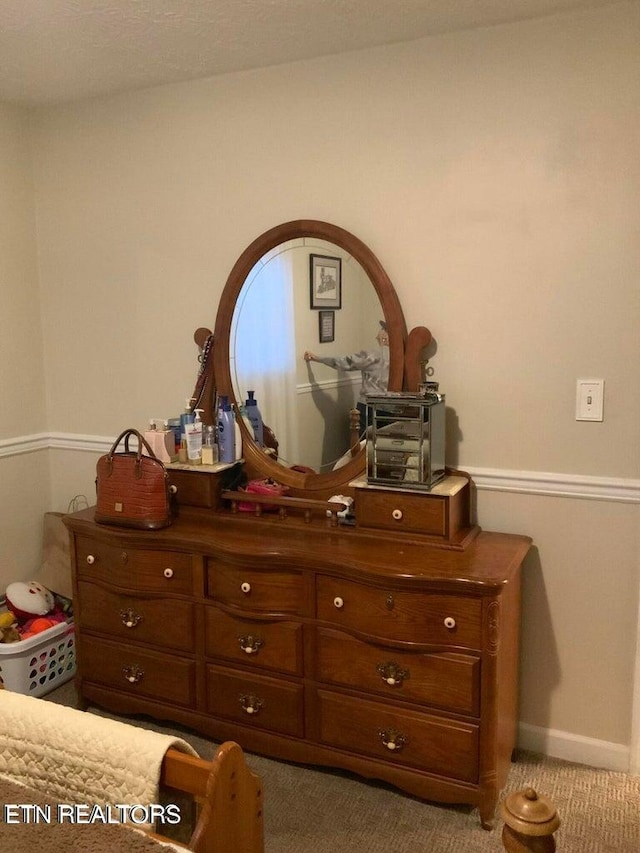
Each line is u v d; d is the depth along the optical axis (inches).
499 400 88.0
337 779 85.4
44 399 119.9
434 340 90.4
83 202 111.2
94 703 100.3
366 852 74.0
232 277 98.7
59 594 114.6
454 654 76.0
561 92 80.7
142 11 77.4
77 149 110.3
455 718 76.9
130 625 93.1
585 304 82.7
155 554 90.4
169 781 47.5
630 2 76.8
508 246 85.3
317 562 80.2
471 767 76.7
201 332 102.5
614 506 84.0
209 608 88.2
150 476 90.4
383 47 88.2
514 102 82.9
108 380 114.0
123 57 90.9
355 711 81.5
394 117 88.8
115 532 91.0
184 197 103.3
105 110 106.9
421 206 88.9
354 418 93.5
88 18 79.0
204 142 100.6
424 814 79.5
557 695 89.4
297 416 97.2
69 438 118.6
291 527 89.2
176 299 106.1
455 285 88.4
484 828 76.9
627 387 82.0
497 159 84.6
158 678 93.0
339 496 93.4
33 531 119.3
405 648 77.7
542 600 88.7
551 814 37.9
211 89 98.9
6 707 52.3
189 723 91.9
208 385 102.2
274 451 98.9
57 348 117.6
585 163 80.7
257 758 89.6
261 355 98.8
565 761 89.1
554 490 86.1
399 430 83.6
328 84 91.8
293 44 87.4
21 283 114.3
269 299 97.6
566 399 84.9
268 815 79.4
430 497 82.5
